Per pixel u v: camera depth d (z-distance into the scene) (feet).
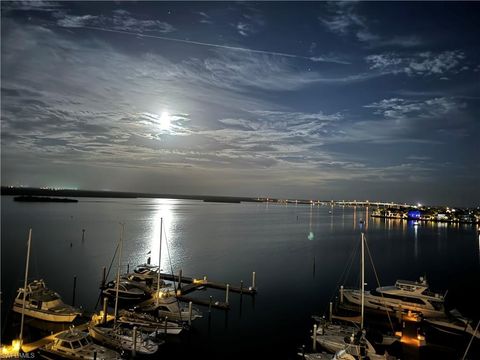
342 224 633.61
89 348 93.04
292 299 164.55
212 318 136.56
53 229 383.65
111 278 188.75
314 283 196.13
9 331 112.68
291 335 121.29
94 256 247.29
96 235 347.36
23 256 240.12
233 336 119.65
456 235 475.72
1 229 371.35
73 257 242.17
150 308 132.77
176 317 126.62
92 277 190.70
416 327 126.82
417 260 277.85
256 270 227.40
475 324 132.67
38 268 208.33
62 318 119.34
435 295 139.33
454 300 174.40
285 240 378.94
